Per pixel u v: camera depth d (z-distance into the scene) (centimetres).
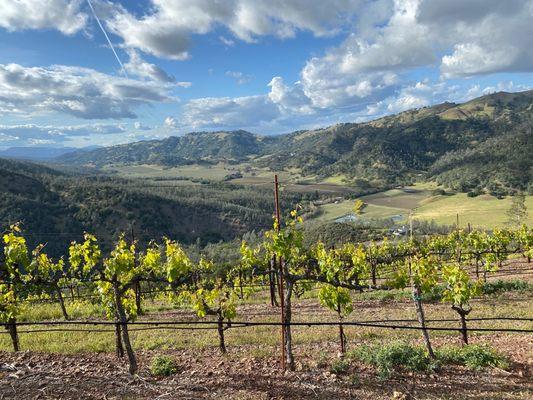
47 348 1173
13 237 896
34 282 952
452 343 1166
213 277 3219
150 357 1074
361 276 1591
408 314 1582
